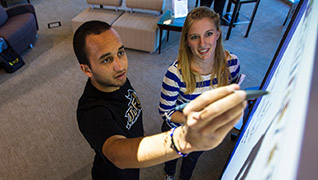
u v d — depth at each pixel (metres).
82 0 4.97
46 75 2.85
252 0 3.28
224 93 0.31
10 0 4.51
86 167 1.87
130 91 1.04
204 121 0.32
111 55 0.74
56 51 3.31
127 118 0.97
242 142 0.59
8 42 2.82
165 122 1.37
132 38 3.16
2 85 2.67
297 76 0.21
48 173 1.82
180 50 1.07
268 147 0.22
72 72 2.91
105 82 0.80
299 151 0.11
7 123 2.21
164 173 1.83
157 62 3.11
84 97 0.86
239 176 0.37
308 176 0.10
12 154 1.95
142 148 0.52
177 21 2.98
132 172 1.12
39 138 2.08
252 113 0.69
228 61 1.13
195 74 1.07
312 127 0.12
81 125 0.78
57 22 4.07
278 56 0.61
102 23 0.75
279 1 4.86
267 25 3.99
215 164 1.90
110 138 0.67
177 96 1.17
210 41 0.99
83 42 0.72
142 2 3.29
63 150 1.99
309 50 0.21
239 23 3.75
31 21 3.29
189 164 1.56
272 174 0.16
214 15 0.99
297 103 0.16
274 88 0.40
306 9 0.42
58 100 2.49
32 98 2.50
